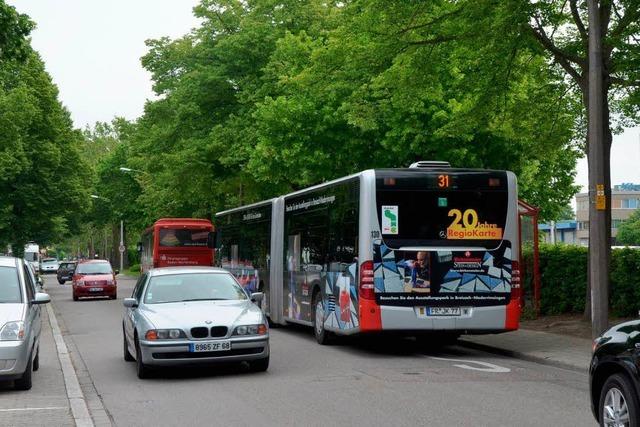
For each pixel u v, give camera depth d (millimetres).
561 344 15555
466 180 14695
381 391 10617
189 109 36531
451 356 14945
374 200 14500
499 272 14695
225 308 12547
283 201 20594
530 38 17484
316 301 17453
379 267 14414
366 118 21328
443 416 8836
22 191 51562
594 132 13984
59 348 16812
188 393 10922
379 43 18312
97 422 8961
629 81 16781
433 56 18297
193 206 51000
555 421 8516
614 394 6828
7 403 10133
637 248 17984
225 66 35250
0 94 42219
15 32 24828
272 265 20891
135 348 12594
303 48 27156
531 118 20766
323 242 16875
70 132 57156
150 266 37969
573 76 17859
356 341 17703
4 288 11867
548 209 46000
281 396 10406
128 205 80375
